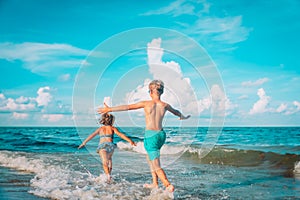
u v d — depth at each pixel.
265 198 3.49
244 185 4.21
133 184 4.05
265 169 5.61
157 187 3.75
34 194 3.55
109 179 4.14
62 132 17.78
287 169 5.57
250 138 15.58
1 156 7.09
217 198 3.48
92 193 3.54
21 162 6.11
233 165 6.04
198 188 4.00
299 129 26.56
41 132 23.12
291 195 3.64
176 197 3.50
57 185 4.00
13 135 18.30
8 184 4.13
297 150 7.83
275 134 19.69
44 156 7.24
